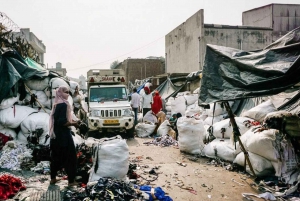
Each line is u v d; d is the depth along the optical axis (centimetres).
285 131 591
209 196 544
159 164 773
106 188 487
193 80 1845
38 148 714
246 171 674
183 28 3052
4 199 488
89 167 609
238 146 724
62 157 553
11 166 671
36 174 643
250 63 547
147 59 3953
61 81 852
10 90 777
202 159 831
